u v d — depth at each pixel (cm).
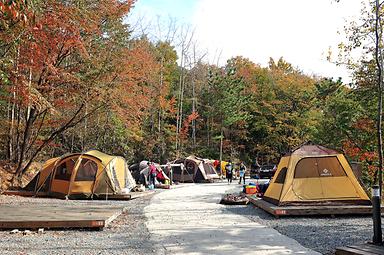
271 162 4734
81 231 911
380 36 1274
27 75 1723
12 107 2098
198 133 5053
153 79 3559
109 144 3222
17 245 742
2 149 2358
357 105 1906
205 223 1037
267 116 4609
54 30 1599
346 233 881
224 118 4541
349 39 1347
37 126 2120
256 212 1274
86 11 1680
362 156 1628
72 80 1834
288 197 1212
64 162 1770
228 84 4488
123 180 1909
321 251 703
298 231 916
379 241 675
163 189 2409
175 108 4597
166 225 1002
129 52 2069
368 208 1133
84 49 1720
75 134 2911
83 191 1705
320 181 1237
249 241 794
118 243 774
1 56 1377
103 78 1975
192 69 5294
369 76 1505
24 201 1523
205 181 3259
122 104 2167
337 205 1187
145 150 3950
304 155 1271
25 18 782
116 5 1961
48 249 713
